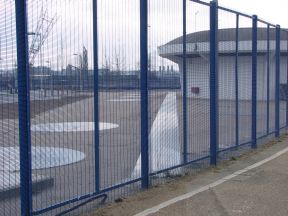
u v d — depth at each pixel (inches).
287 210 261.7
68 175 305.9
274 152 458.6
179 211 259.1
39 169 288.4
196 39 365.1
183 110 353.7
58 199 274.5
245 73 473.4
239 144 449.1
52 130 259.1
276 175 351.9
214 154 388.5
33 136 256.4
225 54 433.4
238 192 300.5
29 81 225.0
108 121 330.0
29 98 222.5
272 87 574.6
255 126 481.4
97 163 271.1
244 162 405.4
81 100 264.1
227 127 481.7
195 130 373.1
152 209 262.4
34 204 263.4
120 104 296.5
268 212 258.1
